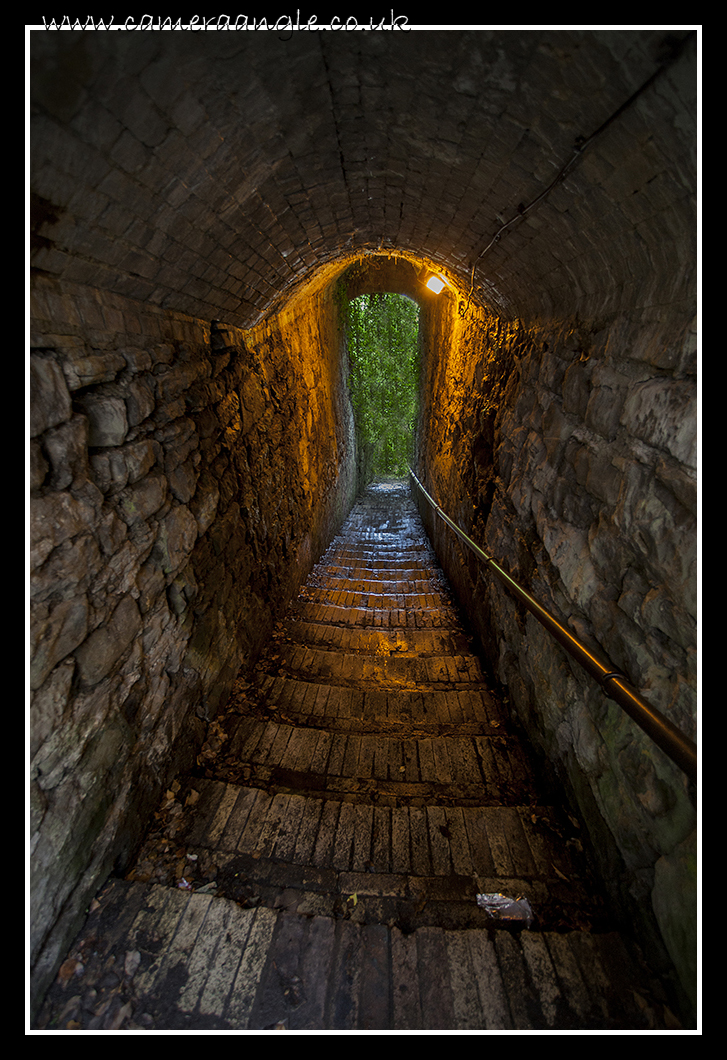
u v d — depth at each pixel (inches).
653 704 61.7
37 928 59.7
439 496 275.6
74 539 64.5
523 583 115.7
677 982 59.7
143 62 51.3
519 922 75.6
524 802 100.7
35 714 58.4
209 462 117.1
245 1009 63.1
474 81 63.7
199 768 104.5
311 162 92.0
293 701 133.3
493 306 159.2
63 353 64.0
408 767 109.6
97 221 64.7
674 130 50.7
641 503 65.3
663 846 61.7
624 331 75.1
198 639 107.2
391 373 472.4
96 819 70.8
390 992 65.5
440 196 104.1
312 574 253.0
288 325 205.5
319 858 84.7
